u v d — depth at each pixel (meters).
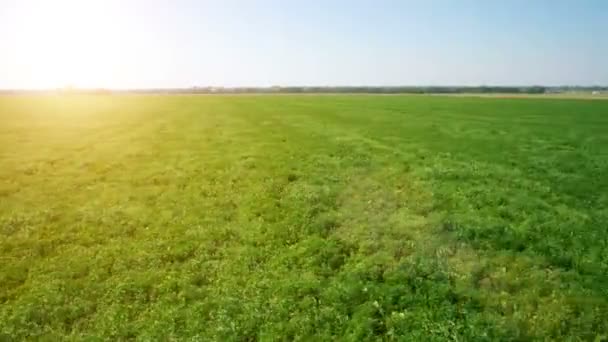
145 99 140.50
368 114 75.00
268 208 22.61
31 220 21.03
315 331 12.95
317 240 18.53
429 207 22.42
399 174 29.38
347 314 13.73
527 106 94.12
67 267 16.58
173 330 13.01
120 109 89.19
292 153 37.19
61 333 12.91
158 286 15.36
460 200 23.52
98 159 34.91
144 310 14.10
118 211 22.41
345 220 20.84
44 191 25.86
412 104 103.06
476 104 101.50
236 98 144.25
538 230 19.56
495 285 15.19
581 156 36.25
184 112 81.31
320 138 45.59
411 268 16.08
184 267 16.69
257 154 36.72
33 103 109.81
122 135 48.56
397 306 14.03
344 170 30.73
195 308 14.05
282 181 27.73
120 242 18.86
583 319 13.34
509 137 46.78
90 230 20.06
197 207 23.16
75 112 80.19
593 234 19.22
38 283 15.49
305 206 22.69
